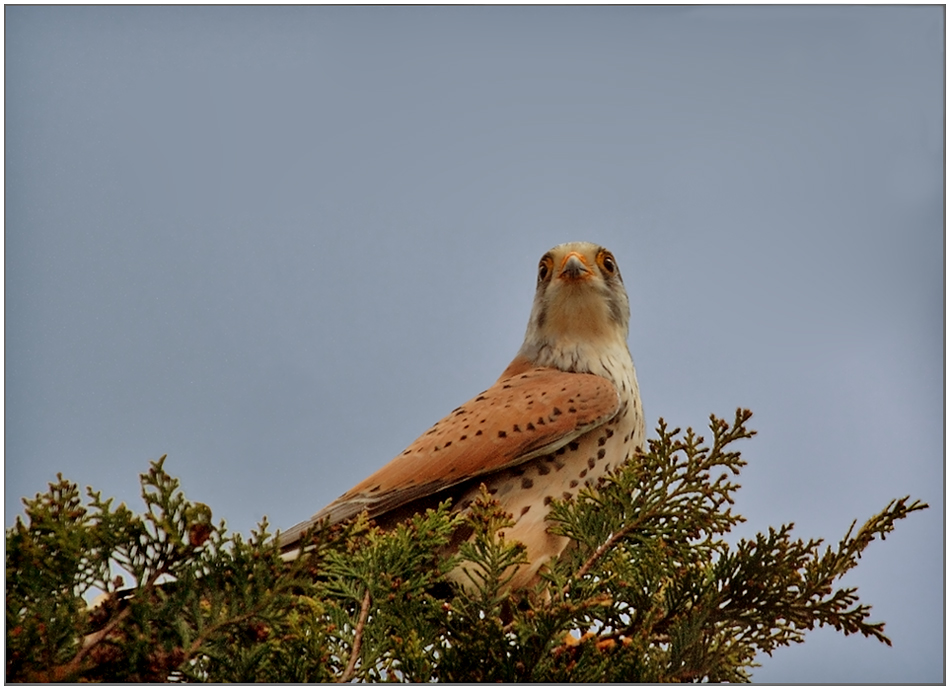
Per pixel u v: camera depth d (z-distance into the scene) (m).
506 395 11.40
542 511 10.77
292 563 8.19
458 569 10.03
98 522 7.70
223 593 7.79
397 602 8.21
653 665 8.42
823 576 8.83
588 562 9.02
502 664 8.12
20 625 7.50
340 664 8.16
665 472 8.98
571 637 8.22
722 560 8.95
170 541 7.55
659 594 9.20
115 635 7.73
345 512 10.61
